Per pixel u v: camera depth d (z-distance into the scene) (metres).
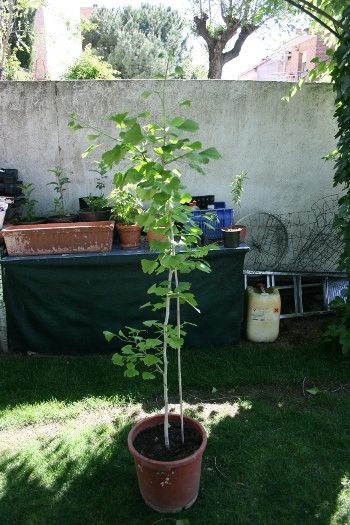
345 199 3.61
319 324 4.38
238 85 4.32
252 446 2.68
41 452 2.65
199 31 10.71
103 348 3.82
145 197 1.76
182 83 4.28
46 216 4.47
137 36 18.53
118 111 4.29
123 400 3.14
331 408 3.06
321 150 4.55
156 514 2.21
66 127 4.30
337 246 4.77
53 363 3.65
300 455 2.60
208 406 3.10
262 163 4.54
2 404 3.11
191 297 2.00
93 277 3.63
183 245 2.03
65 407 3.08
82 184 4.46
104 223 3.78
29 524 2.17
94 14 19.52
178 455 2.18
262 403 3.12
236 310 3.87
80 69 9.71
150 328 3.79
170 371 3.50
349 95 3.29
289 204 4.68
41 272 3.59
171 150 1.68
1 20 8.21
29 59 10.96
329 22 3.99
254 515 2.21
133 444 2.26
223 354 3.78
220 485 2.39
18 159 4.36
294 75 15.12
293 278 4.63
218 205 4.46
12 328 3.73
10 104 4.22
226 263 3.72
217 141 4.45
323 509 2.23
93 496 2.33
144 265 2.05
